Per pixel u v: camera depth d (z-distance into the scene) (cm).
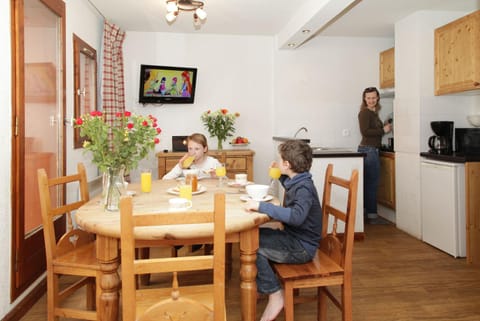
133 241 113
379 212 454
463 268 279
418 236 354
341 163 339
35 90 244
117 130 168
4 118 198
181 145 433
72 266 167
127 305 114
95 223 144
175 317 119
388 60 452
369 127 417
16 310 205
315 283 166
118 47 408
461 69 316
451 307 217
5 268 198
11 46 205
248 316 159
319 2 308
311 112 466
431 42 354
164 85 430
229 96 459
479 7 345
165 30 433
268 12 369
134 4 346
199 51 450
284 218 162
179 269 117
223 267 120
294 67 460
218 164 285
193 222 116
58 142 279
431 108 352
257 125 466
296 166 183
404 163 376
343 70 469
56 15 273
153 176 446
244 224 147
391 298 229
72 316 171
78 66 314
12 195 206
